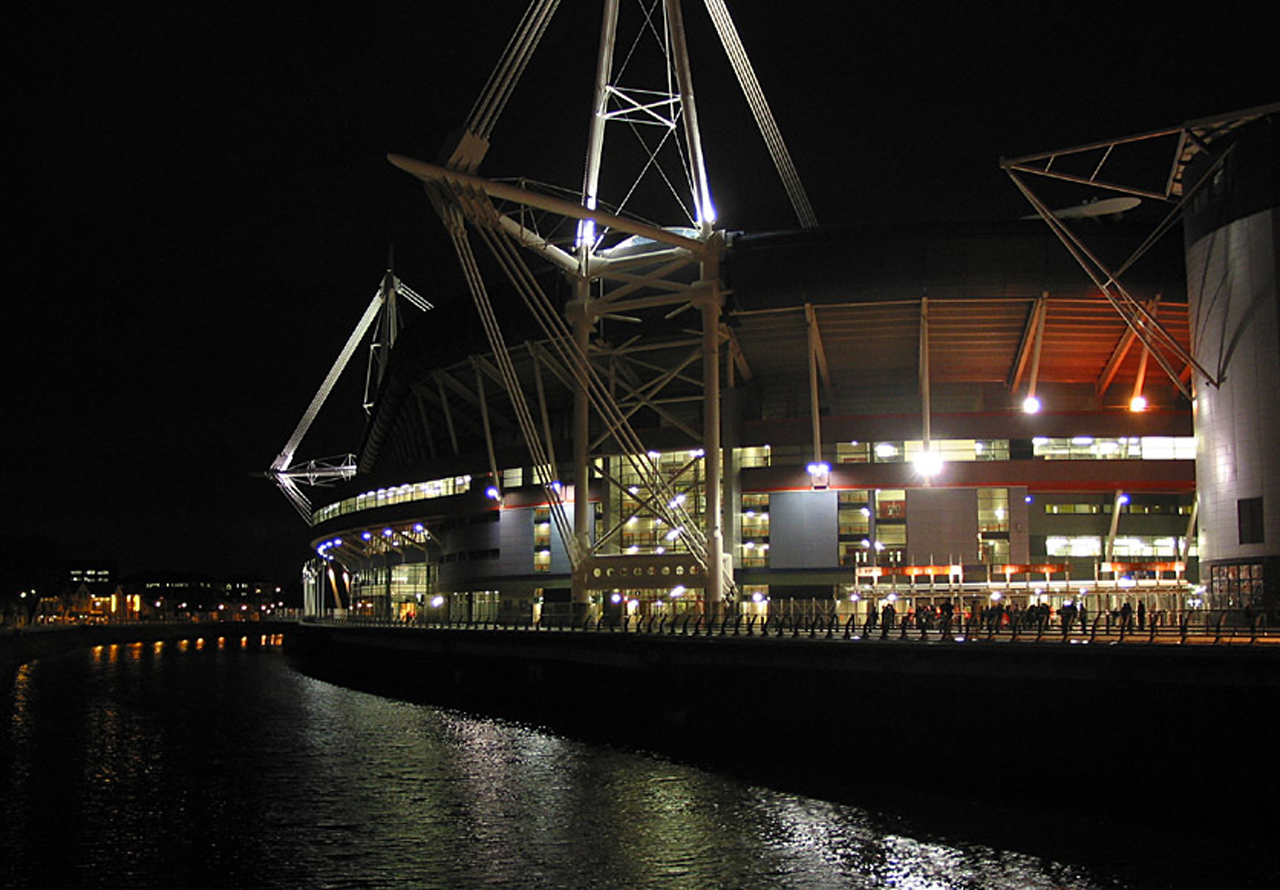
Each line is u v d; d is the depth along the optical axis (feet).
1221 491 175.01
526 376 294.66
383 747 153.28
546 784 124.36
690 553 219.82
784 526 252.62
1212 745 114.73
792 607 198.90
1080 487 243.40
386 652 276.82
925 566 245.24
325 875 91.76
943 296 232.94
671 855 94.94
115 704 211.41
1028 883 85.30
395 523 354.33
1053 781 118.93
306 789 124.57
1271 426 167.02
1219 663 114.32
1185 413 243.40
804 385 276.62
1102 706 121.90
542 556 296.51
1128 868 88.17
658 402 262.26
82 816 112.47
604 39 235.61
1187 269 190.60
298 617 593.42
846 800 112.06
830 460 251.39
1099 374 256.93
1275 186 169.99
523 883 88.63
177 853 98.58
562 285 259.60
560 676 198.29
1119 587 231.71
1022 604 231.09
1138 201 222.48
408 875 91.35
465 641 230.27
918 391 269.85
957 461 246.27
